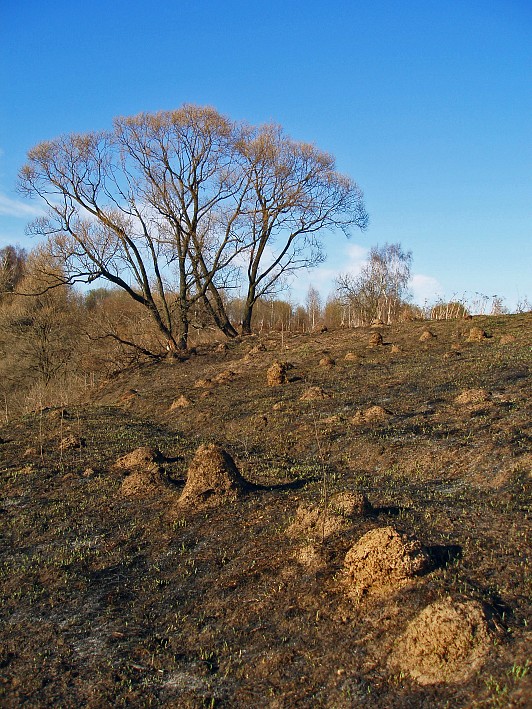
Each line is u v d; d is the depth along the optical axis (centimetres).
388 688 421
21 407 2866
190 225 2980
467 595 478
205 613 579
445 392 1356
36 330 3516
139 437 1458
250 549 683
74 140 2680
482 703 376
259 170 3125
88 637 577
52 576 707
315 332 3025
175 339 3053
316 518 686
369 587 529
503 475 796
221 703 455
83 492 1005
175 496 912
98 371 2911
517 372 1409
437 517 666
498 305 2909
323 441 1155
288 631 516
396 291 4659
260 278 3388
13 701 498
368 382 1659
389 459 985
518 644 418
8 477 1138
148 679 502
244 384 2000
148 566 707
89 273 2762
